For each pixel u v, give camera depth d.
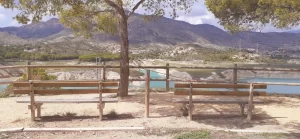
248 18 9.88
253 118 6.54
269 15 8.73
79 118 6.35
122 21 9.02
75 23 10.08
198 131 5.33
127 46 9.21
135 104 7.99
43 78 11.52
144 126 5.70
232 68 9.70
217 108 7.57
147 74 6.38
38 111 6.32
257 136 5.12
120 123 5.91
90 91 6.11
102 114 6.36
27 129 5.36
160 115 6.67
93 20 10.34
